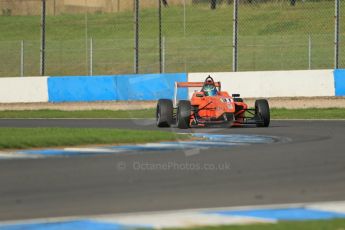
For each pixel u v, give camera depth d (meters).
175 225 25.77
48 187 34.78
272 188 34.09
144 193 32.94
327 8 179.12
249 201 30.70
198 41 166.38
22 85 109.62
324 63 142.38
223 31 173.75
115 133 62.16
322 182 35.75
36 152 50.66
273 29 171.75
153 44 167.75
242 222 26.28
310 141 57.38
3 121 86.81
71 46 172.00
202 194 32.59
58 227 25.58
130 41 172.62
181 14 190.75
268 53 152.00
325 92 100.56
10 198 31.77
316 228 25.14
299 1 185.38
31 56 163.50
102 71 150.12
